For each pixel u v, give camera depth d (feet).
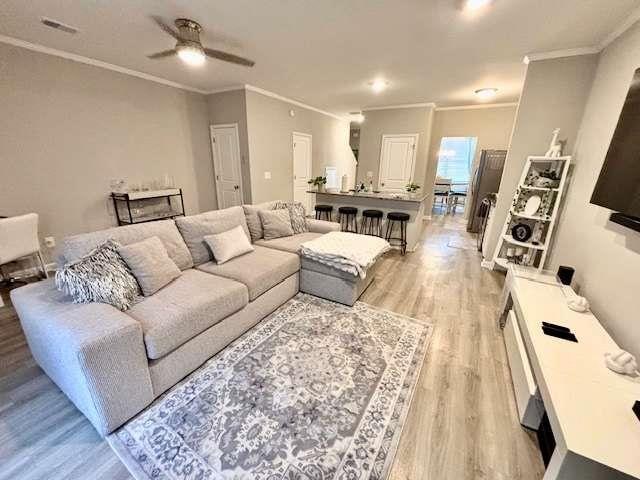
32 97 10.35
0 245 8.63
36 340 5.20
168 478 4.03
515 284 7.56
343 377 5.97
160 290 6.51
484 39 9.21
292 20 8.23
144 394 5.06
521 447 4.64
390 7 7.44
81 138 11.87
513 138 11.15
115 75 12.64
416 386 5.83
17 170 10.30
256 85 15.69
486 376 6.19
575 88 9.84
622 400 3.89
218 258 8.29
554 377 4.27
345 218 16.72
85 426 4.79
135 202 14.28
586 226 8.07
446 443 4.66
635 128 5.61
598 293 6.77
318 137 23.26
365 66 12.11
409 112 19.70
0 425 4.78
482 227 15.72
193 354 5.95
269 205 11.56
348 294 8.89
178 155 16.06
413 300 9.54
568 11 7.34
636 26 7.11
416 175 20.34
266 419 4.95
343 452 4.44
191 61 8.63
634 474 2.97
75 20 8.39
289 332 7.50
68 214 11.82
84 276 5.30
